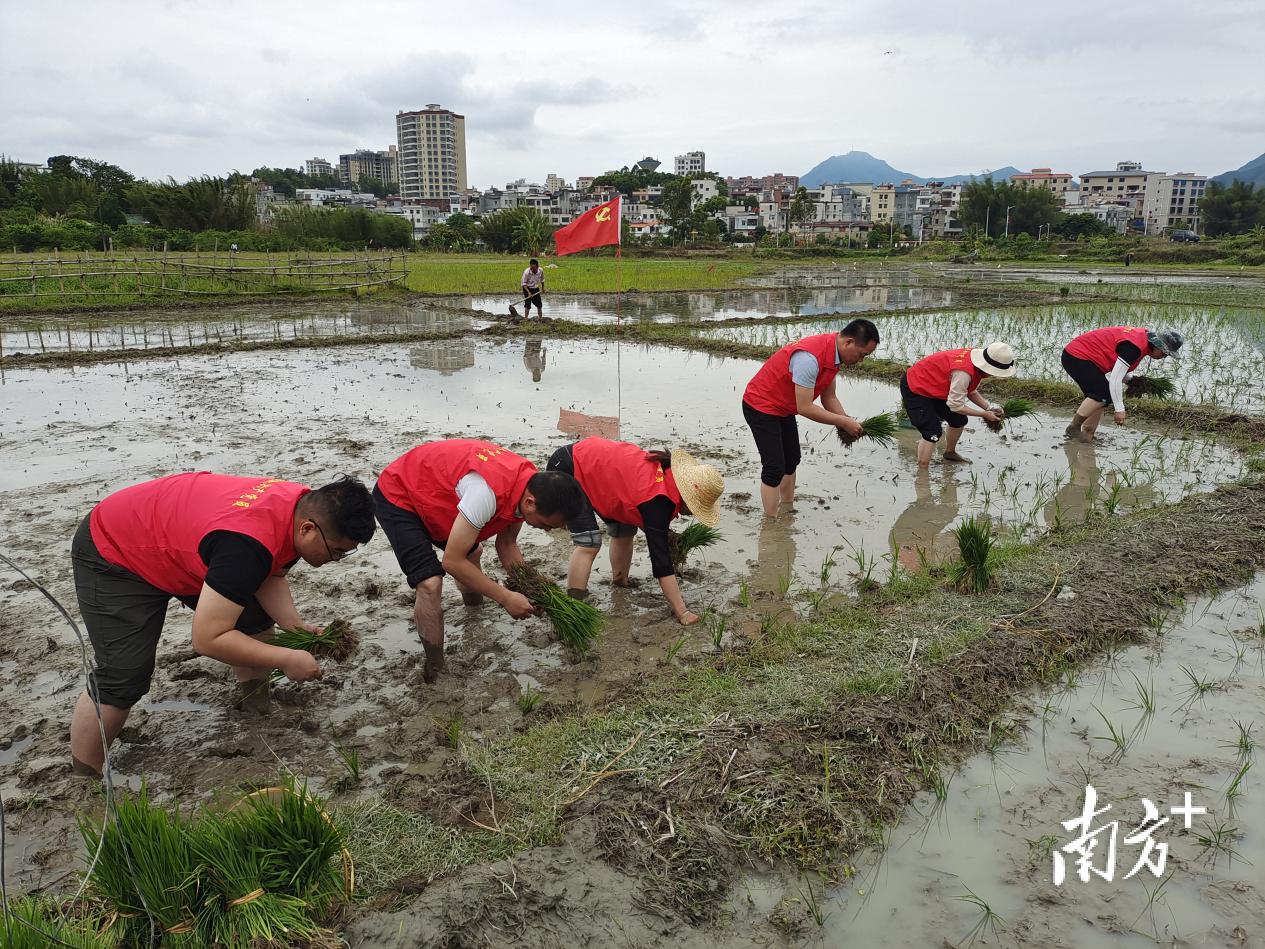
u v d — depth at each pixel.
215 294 23.44
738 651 4.62
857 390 11.84
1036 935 2.81
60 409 10.17
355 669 4.51
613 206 15.94
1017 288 29.59
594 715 3.97
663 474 4.80
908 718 3.89
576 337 16.94
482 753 3.71
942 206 131.25
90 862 2.74
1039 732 3.95
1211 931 2.82
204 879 2.79
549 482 4.08
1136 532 6.22
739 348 14.70
